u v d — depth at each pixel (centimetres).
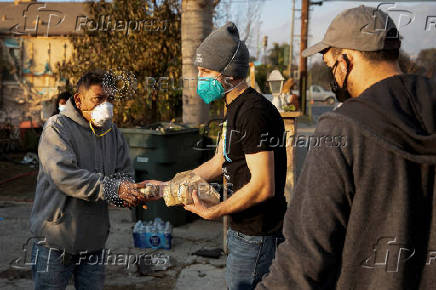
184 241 447
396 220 93
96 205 218
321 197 97
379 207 94
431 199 94
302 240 99
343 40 107
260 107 176
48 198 208
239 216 185
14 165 889
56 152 201
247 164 179
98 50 767
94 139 220
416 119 95
